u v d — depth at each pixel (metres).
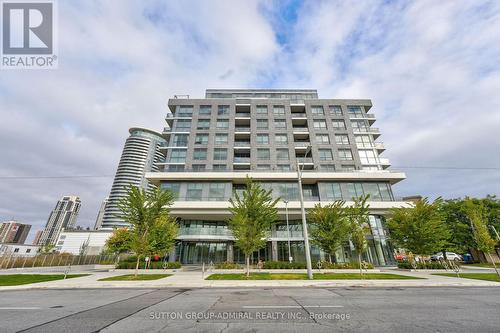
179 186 35.78
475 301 8.63
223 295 10.02
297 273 20.31
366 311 6.98
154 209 19.08
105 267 33.28
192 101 45.88
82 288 12.80
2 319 6.19
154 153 110.94
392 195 35.75
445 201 37.28
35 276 18.36
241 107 47.00
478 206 33.62
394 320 5.99
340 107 46.56
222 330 5.18
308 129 43.81
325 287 12.84
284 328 5.32
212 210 33.41
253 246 18.02
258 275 18.27
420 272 21.88
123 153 107.81
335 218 21.44
